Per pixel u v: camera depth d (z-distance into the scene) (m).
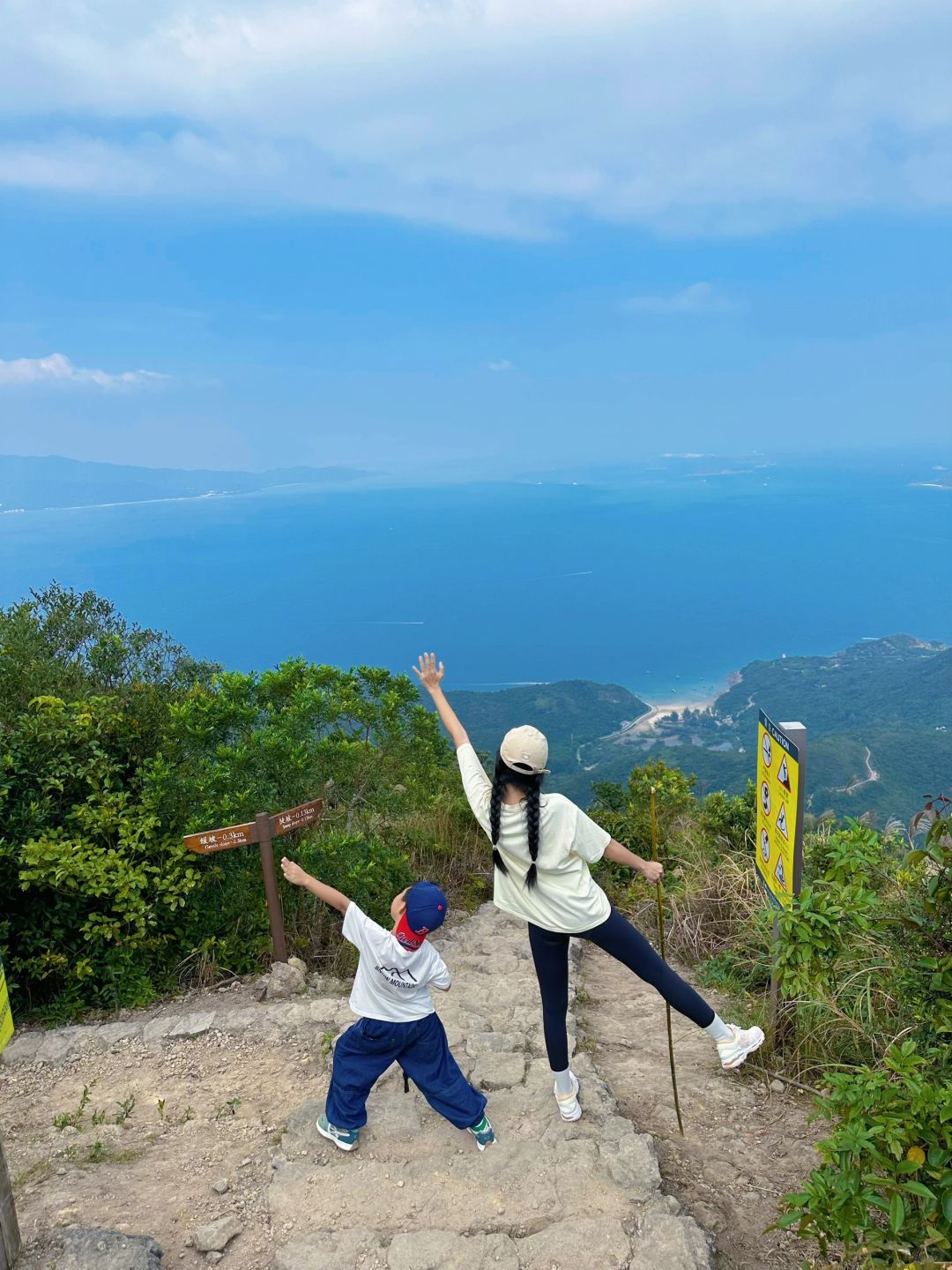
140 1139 3.84
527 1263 2.83
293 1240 3.00
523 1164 3.37
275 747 6.64
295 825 5.92
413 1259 2.84
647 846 9.48
